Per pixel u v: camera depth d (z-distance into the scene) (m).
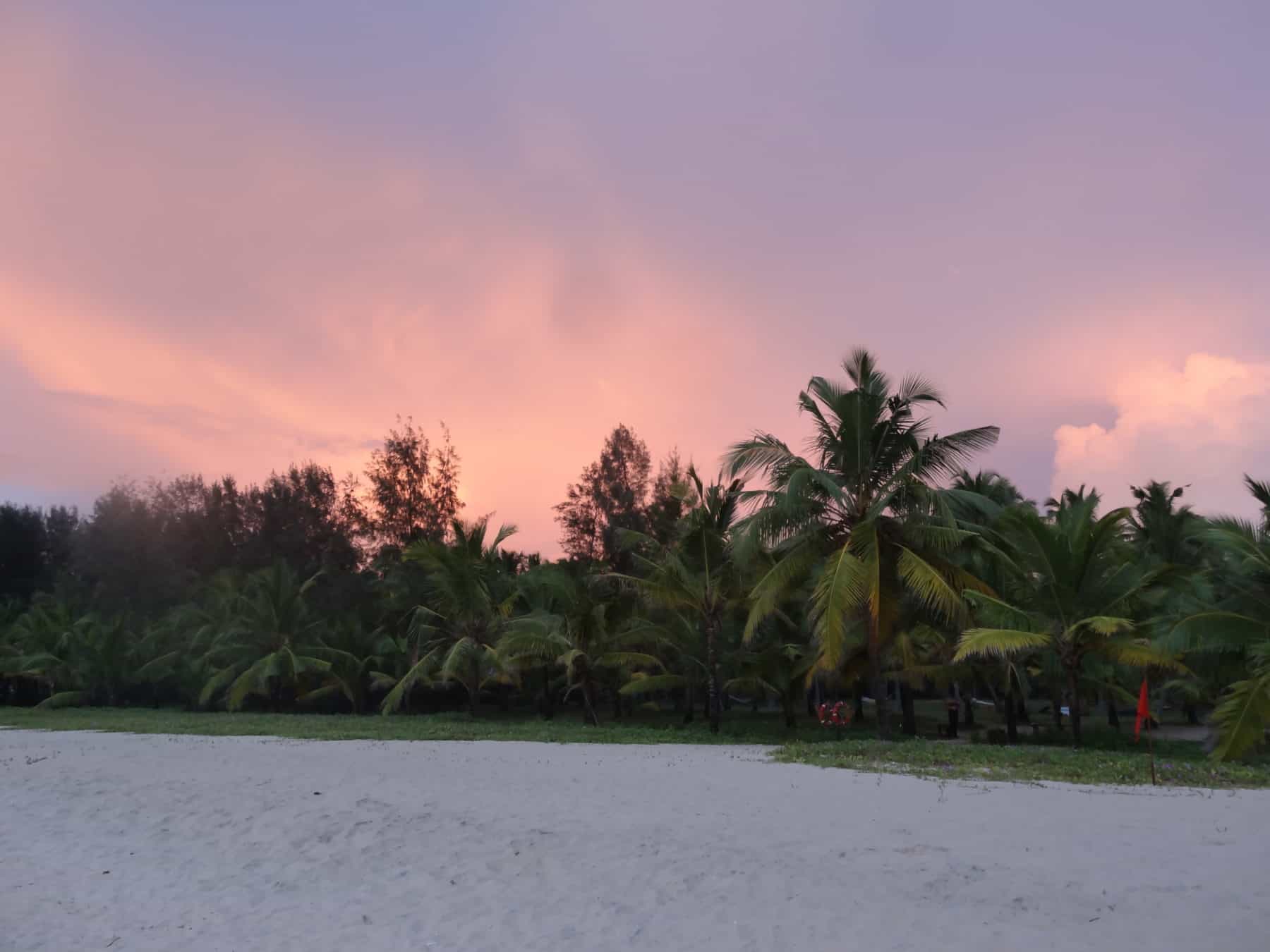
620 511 54.44
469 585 34.56
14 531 66.38
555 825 10.54
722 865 8.72
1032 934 6.70
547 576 35.03
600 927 7.31
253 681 40.91
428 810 11.37
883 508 23.92
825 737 28.03
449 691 47.69
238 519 66.75
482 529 36.62
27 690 53.16
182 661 47.03
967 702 39.56
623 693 37.09
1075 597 24.86
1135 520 38.47
